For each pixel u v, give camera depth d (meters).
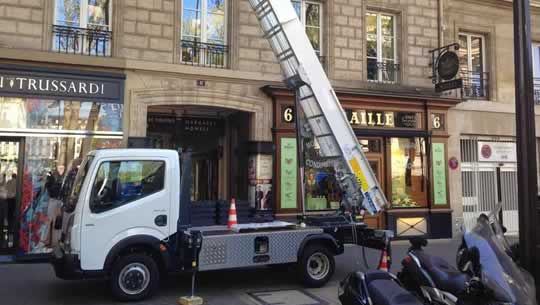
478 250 4.18
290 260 7.64
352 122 12.95
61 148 10.33
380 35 14.08
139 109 11.02
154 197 6.97
